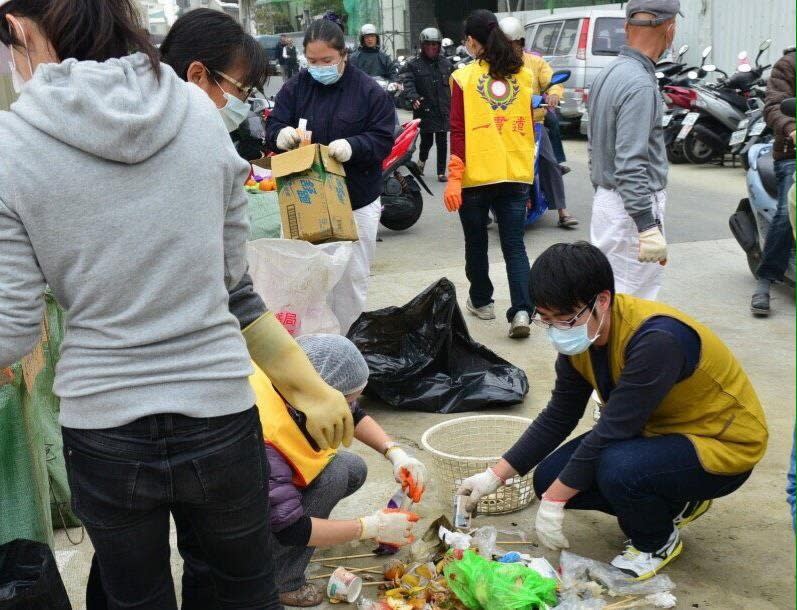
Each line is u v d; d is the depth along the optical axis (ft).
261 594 6.14
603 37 41.39
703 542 9.67
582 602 8.33
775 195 17.03
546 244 23.97
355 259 14.34
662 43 12.46
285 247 11.84
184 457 5.42
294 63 71.82
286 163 12.56
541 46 44.60
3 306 5.01
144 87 5.33
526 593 7.86
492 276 20.98
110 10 5.51
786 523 10.00
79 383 5.27
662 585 8.77
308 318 12.17
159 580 6.00
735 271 20.38
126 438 5.31
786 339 16.05
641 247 12.46
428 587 8.54
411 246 24.49
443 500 10.52
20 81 5.70
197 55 9.75
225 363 5.49
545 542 8.84
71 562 9.80
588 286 8.00
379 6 84.94
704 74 36.45
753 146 18.57
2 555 6.92
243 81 10.06
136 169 5.17
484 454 11.48
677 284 19.54
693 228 24.64
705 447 8.50
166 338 5.29
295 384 6.39
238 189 5.80
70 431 5.47
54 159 5.00
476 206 16.63
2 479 8.19
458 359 13.93
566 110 42.73
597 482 8.75
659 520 8.75
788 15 38.91
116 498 5.47
